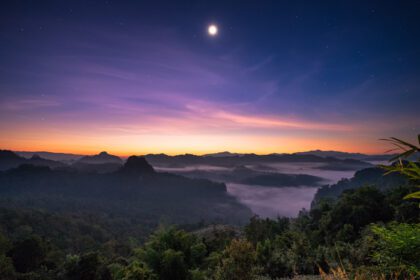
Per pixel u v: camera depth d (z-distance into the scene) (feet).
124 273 38.42
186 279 38.96
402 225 8.92
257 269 55.01
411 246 8.34
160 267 39.58
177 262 38.99
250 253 36.27
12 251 195.31
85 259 129.08
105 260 139.23
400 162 6.37
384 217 143.43
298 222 224.53
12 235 417.28
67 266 131.85
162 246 43.06
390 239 8.79
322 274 10.60
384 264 8.95
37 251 197.88
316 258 53.21
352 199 168.96
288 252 64.44
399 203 139.54
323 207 217.56
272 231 192.75
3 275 141.79
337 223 160.45
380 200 158.51
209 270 41.93
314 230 184.34
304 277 46.39
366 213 148.25
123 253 368.07
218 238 109.50
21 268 190.19
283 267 57.11
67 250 389.19
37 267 194.29
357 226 149.18
